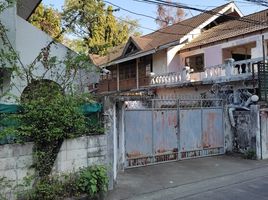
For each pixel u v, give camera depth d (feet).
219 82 54.60
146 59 81.92
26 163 22.50
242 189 27.20
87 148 25.59
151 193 26.61
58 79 29.25
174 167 35.83
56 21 57.82
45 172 23.16
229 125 44.01
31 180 22.49
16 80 29.35
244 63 51.34
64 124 23.29
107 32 109.81
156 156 37.88
